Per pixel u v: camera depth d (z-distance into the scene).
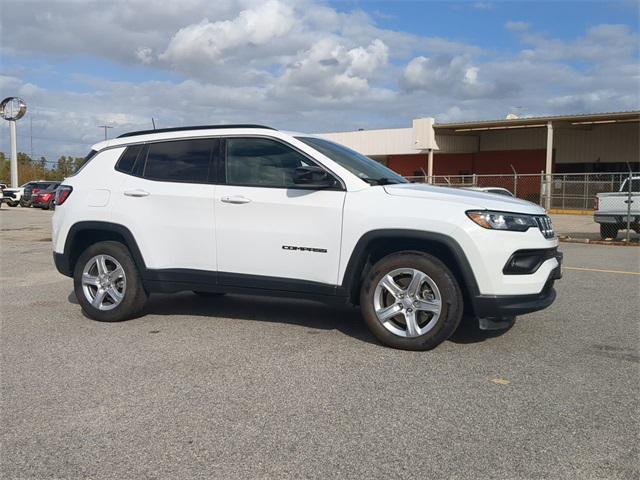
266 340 5.42
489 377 4.42
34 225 21.69
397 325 5.19
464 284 5.01
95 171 6.26
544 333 5.72
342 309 6.76
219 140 5.78
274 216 5.38
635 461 3.15
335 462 3.13
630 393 4.12
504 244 4.76
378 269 5.08
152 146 6.08
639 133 35.50
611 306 7.03
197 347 5.20
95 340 5.45
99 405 3.90
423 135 38.47
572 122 33.75
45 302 7.26
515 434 3.46
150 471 3.05
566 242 16.86
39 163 86.12
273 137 5.57
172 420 3.66
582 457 3.19
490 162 41.66
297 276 5.34
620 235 19.05
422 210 4.91
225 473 3.03
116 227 5.98
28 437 3.45
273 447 3.30
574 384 4.29
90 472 3.05
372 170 5.70
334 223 5.16
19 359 4.89
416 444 3.34
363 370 4.56
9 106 41.28
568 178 37.25
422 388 4.18
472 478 2.98
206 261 5.66
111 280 6.13
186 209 5.71
